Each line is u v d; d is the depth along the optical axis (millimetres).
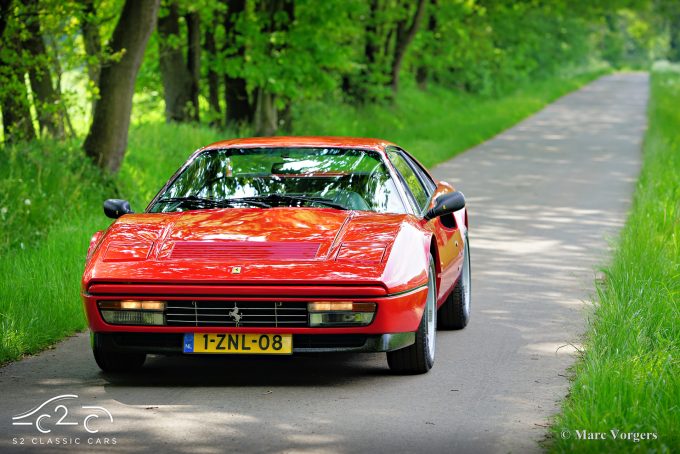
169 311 7277
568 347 8852
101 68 18047
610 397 6461
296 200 8391
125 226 8008
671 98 65938
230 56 29281
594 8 68000
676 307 9156
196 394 7367
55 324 9648
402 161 9391
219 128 30391
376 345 7273
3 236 13102
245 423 6559
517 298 11172
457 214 10023
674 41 181500
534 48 85000
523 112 54562
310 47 29234
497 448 5988
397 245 7570
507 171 26969
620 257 12047
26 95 17719
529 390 7406
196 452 5930
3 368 8320
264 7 29531
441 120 48562
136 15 17891
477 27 61750
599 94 79000
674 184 18391
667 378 6805
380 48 47156
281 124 31969
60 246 12703
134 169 19297
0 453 5949
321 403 7070
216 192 8617
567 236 15805
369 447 6016
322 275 7156
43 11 16891
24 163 16078
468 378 7805
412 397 7230
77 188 15828
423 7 48406
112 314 7344
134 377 7957
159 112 33688
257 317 7227
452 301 9609
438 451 5934
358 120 40844
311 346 7277
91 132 17938
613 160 29938
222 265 7246
